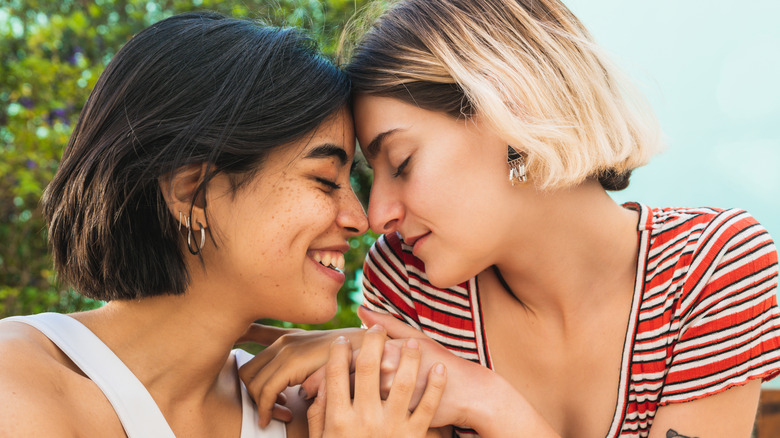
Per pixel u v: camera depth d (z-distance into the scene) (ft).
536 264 4.58
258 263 3.64
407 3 4.46
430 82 4.12
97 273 3.71
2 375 3.08
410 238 4.43
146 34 3.70
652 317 4.69
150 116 3.54
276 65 3.70
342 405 3.98
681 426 4.57
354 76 4.24
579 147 4.29
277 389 4.06
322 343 4.29
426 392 4.11
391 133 4.18
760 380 4.60
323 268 3.98
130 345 3.68
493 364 5.03
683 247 4.69
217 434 3.91
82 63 11.57
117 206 3.56
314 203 3.70
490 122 4.07
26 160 10.84
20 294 10.74
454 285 4.59
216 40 3.69
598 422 4.86
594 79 4.46
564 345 4.85
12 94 11.56
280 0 9.55
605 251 4.69
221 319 3.76
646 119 4.85
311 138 3.74
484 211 4.21
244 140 3.54
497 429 4.24
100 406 3.43
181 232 3.67
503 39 4.26
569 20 4.55
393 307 5.21
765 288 4.58
